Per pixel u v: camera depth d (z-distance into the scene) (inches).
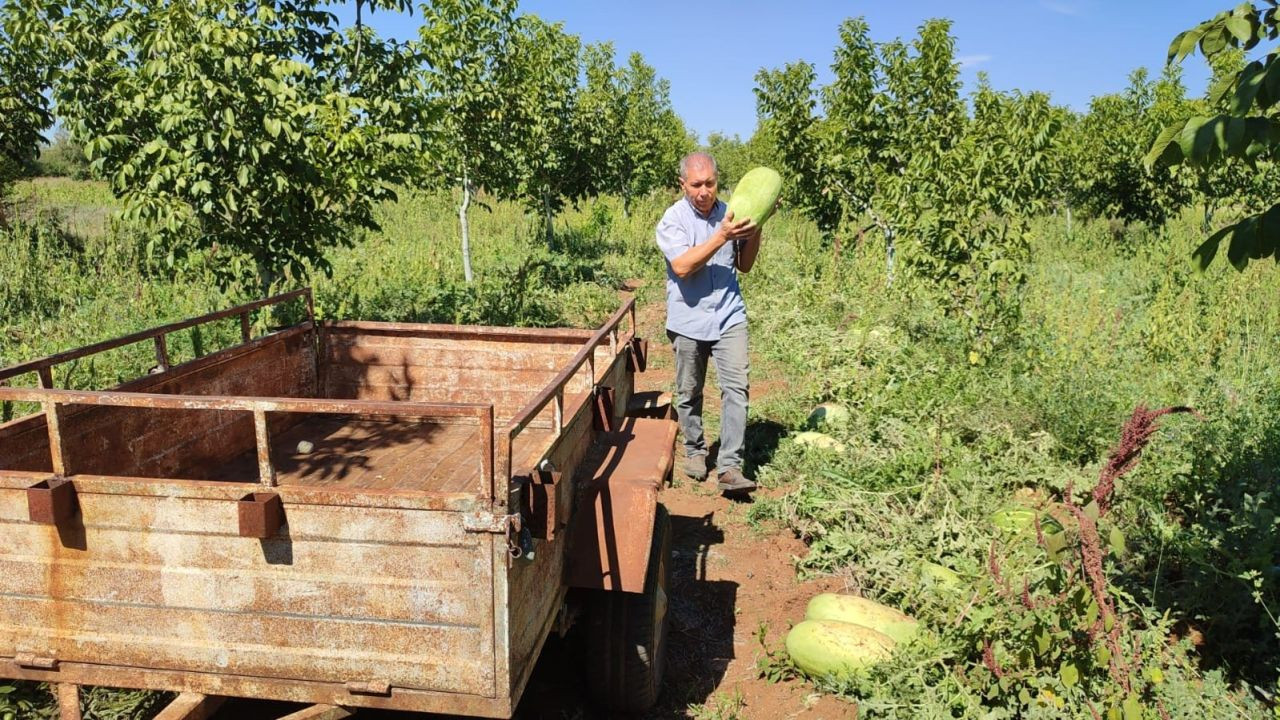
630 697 143.7
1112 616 127.8
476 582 96.5
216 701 107.1
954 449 241.8
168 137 283.7
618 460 148.6
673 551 214.8
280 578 99.8
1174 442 242.4
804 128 697.0
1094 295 467.5
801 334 430.9
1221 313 380.2
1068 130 884.6
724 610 187.6
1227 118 100.8
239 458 180.2
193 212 288.0
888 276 526.0
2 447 112.7
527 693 153.1
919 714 133.6
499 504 94.5
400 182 338.6
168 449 155.4
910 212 443.8
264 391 191.2
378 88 335.9
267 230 307.3
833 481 237.1
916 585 170.7
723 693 155.9
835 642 154.6
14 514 102.4
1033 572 148.7
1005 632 142.6
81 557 102.6
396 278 526.0
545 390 110.0
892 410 291.1
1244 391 286.0
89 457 133.4
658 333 500.7
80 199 850.8
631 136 1137.4
